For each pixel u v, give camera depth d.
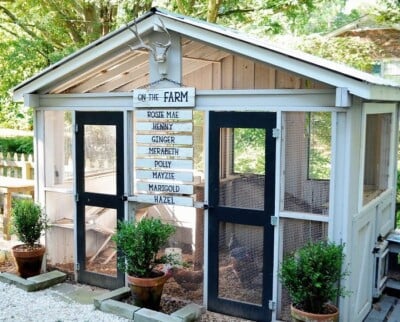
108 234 5.08
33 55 10.86
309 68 3.84
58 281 5.31
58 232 5.54
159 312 4.39
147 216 5.14
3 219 6.94
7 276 5.31
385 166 5.39
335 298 3.95
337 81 3.73
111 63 4.97
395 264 5.43
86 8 11.70
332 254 3.77
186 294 4.90
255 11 11.13
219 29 4.39
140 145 4.76
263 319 4.34
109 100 4.91
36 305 4.72
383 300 4.97
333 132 3.93
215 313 4.55
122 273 5.03
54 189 5.40
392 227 5.65
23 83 5.23
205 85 5.48
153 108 4.66
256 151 4.27
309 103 4.00
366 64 10.94
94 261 5.22
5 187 6.76
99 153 5.04
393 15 11.67
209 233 4.53
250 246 4.36
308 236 4.12
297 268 3.82
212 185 4.46
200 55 5.05
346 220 3.95
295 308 3.91
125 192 4.89
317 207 4.08
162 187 4.69
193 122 4.66
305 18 12.67
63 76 5.04
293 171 4.14
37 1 11.65
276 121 4.13
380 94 3.96
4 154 9.11
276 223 4.20
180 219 5.07
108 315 4.50
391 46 13.14
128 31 4.58
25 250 5.34
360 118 4.09
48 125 5.42
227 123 4.34
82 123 5.09
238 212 4.36
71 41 11.98
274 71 4.97
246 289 4.42
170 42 4.50
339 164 3.94
